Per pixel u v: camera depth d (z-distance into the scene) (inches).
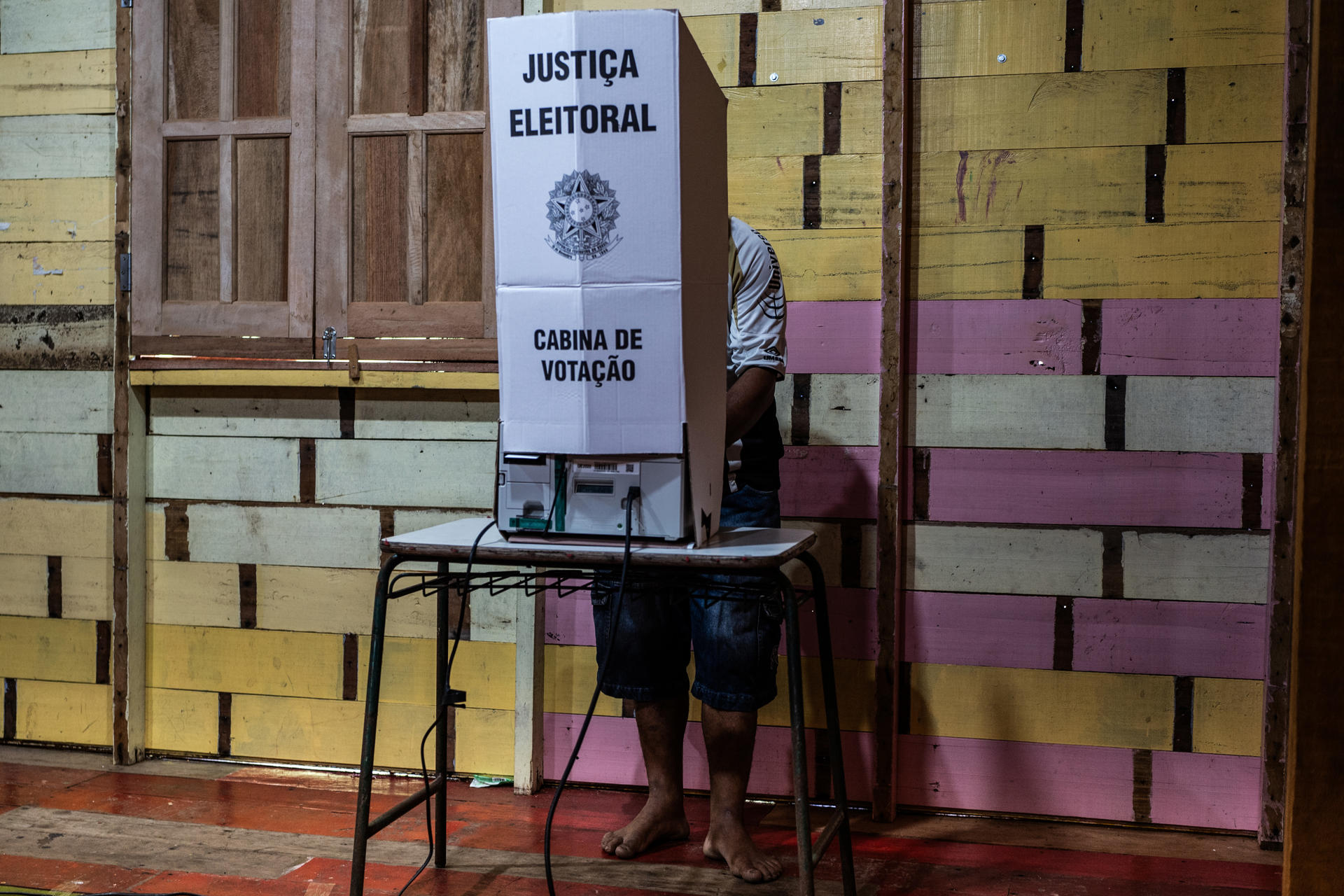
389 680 102.5
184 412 105.8
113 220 107.0
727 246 70.0
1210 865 82.7
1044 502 92.0
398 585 102.0
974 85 92.4
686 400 60.0
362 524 102.6
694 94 61.6
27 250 108.8
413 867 80.2
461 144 98.9
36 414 109.1
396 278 100.5
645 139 58.4
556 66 58.9
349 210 101.0
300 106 101.4
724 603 79.2
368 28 100.3
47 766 104.2
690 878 78.8
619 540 61.6
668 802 85.3
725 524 81.9
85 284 107.6
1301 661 62.2
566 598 99.1
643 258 59.2
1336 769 61.9
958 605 93.5
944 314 93.5
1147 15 89.4
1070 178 91.0
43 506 109.3
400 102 100.0
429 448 101.1
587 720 61.1
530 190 60.3
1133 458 90.7
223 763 105.7
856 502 94.3
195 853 82.5
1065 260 91.4
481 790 98.8
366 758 67.1
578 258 59.9
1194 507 89.7
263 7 102.3
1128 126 90.0
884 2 92.0
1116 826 91.4
